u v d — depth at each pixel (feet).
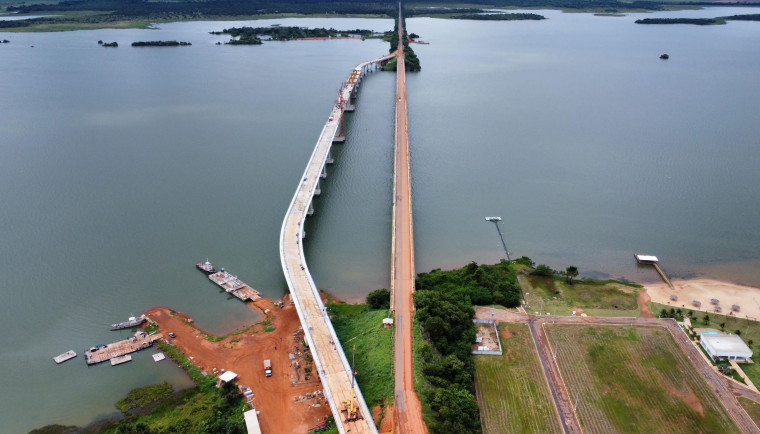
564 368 467.52
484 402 432.25
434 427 387.55
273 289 589.32
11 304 558.97
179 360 481.46
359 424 387.75
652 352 485.15
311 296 532.73
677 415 420.77
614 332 511.81
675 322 526.57
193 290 584.81
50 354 495.00
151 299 569.64
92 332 522.88
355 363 460.96
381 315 520.01
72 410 432.66
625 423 414.41
